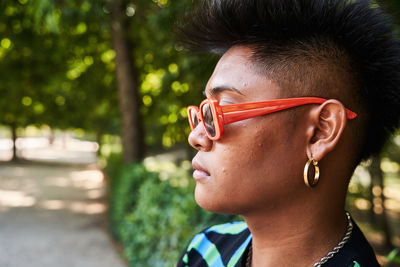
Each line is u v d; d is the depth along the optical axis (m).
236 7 0.90
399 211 9.47
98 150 22.42
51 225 9.04
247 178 0.86
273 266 0.92
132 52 8.31
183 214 3.74
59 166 23.41
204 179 0.91
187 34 1.07
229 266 1.06
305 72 0.85
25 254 6.81
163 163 8.16
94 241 7.71
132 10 7.32
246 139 0.85
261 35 0.88
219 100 0.92
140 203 5.57
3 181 16.58
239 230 1.13
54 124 18.72
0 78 11.06
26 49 10.24
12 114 16.94
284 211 0.89
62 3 5.69
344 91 0.87
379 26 0.92
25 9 8.10
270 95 0.85
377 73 0.92
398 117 0.98
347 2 0.90
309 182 0.84
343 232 0.91
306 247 0.89
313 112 0.84
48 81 11.52
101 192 14.41
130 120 8.37
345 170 0.90
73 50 10.17
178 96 7.82
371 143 0.98
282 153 0.85
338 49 0.88
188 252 1.22
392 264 3.84
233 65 0.90
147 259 4.99
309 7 0.87
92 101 11.95
